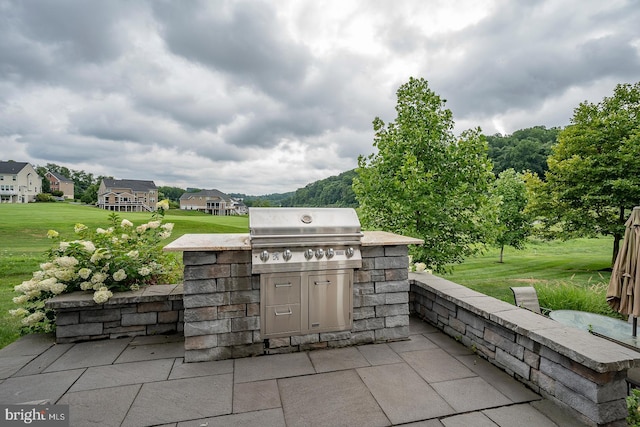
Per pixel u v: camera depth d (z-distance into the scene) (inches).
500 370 98.7
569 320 144.7
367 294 117.5
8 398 80.4
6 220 893.2
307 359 104.8
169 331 123.5
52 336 121.4
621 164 389.1
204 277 101.3
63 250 128.0
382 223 251.9
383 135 258.5
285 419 74.0
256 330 105.9
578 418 74.2
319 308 111.1
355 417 75.0
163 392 84.5
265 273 104.4
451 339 123.1
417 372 97.0
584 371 72.9
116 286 126.0
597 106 437.4
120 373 94.1
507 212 498.0
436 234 231.8
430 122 240.2
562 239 471.2
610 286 117.1
